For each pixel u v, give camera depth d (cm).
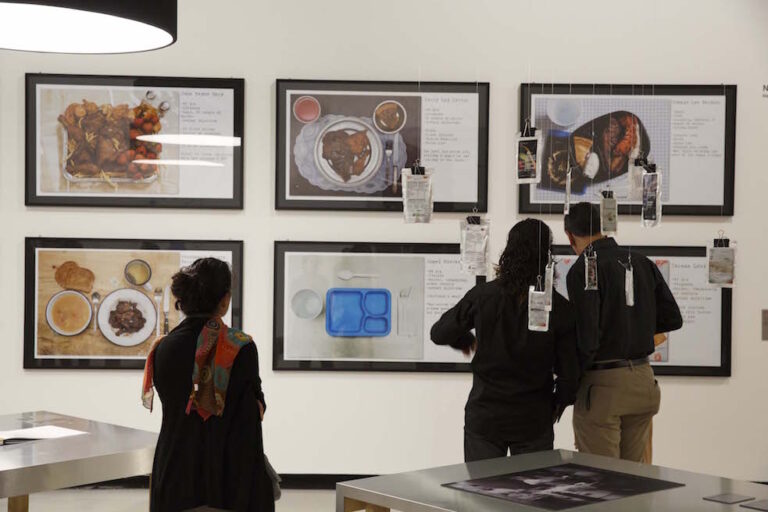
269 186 535
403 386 537
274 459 536
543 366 330
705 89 532
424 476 254
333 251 533
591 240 371
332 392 536
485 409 334
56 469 271
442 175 533
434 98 532
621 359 364
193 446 276
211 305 289
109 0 246
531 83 533
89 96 525
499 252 536
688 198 534
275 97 534
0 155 527
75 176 525
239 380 281
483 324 332
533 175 310
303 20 536
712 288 533
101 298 527
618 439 367
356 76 537
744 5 538
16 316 529
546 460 278
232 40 534
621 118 533
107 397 530
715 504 220
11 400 529
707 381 538
